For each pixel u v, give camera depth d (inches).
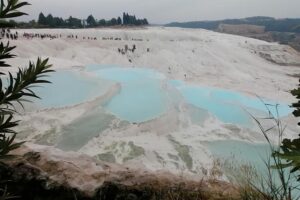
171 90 1462.8
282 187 100.5
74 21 6845.5
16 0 87.3
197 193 152.3
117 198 156.3
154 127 964.6
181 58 3567.9
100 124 943.0
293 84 2753.4
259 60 4594.0
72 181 166.4
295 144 80.3
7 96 100.1
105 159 747.4
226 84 2237.9
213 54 4099.4
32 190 164.2
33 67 98.7
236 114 1264.8
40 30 4345.5
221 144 868.6
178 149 821.9
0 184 163.9
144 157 759.7
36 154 189.9
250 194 112.5
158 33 4990.2
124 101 1248.2
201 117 1138.0
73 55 2787.9
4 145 96.0
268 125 1037.8
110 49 3417.8
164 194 154.6
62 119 941.8
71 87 1366.9
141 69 2207.2
